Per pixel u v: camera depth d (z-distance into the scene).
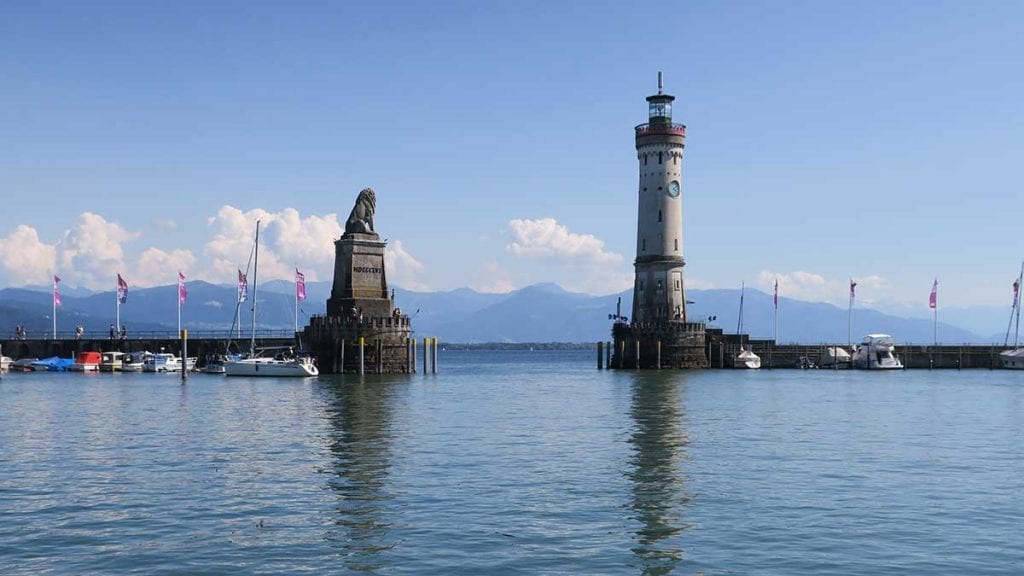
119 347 144.50
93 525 31.73
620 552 28.48
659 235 156.12
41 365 138.38
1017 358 160.12
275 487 38.34
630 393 97.44
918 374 145.12
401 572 26.61
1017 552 28.53
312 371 117.88
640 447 50.66
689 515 33.19
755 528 31.33
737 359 158.88
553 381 124.69
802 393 97.50
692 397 91.31
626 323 160.62
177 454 47.62
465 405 78.94
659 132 155.25
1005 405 81.50
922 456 47.50
